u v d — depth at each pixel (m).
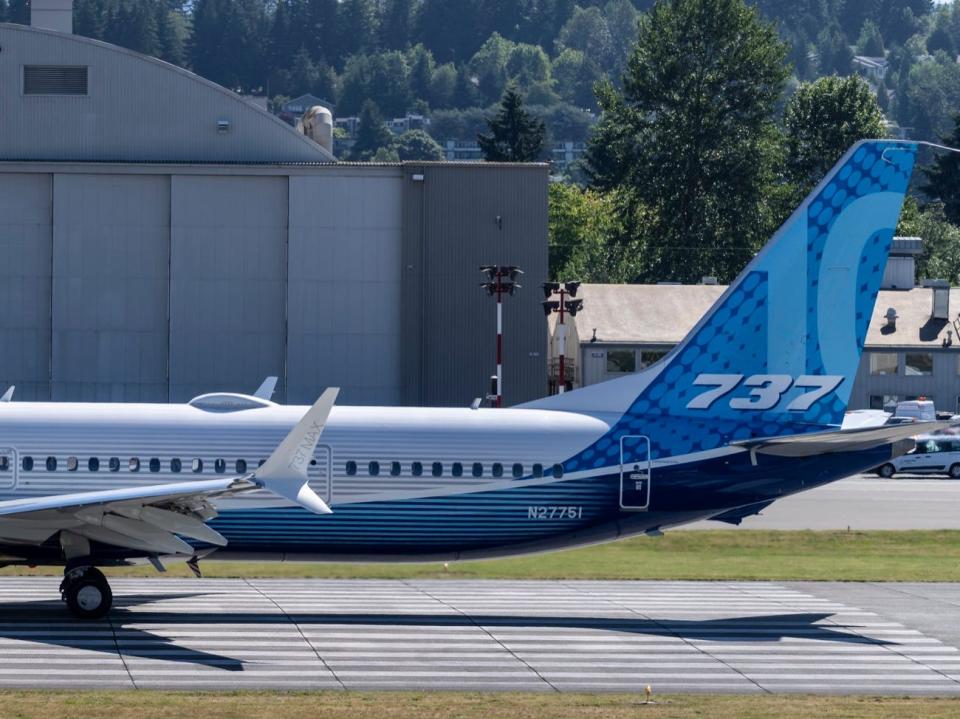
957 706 101.31
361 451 132.25
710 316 135.88
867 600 149.50
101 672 105.38
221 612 132.75
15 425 131.50
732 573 168.88
